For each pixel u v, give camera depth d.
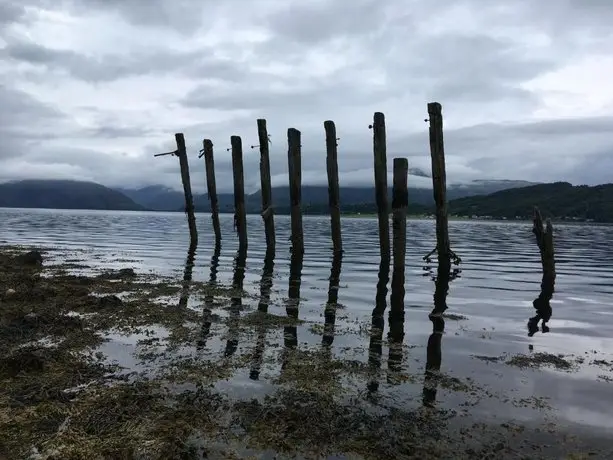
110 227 62.66
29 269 18.33
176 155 31.12
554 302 13.73
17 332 8.96
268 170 25.44
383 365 7.84
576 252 30.62
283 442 5.14
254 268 20.33
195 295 13.62
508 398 6.57
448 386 6.95
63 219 91.81
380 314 11.80
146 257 24.38
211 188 30.27
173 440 5.08
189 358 7.86
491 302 13.60
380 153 21.22
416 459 4.91
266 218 25.33
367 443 5.19
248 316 11.02
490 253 29.53
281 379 7.01
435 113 19.89
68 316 10.30
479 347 9.05
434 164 20.17
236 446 5.05
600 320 11.54
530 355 8.60
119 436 5.16
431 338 9.64
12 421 5.40
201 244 33.22
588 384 7.19
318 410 5.93
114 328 9.65
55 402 5.90
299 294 14.34
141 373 7.13
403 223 15.42
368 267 21.03
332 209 24.33
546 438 5.44
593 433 5.59
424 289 15.59
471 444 5.25
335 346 8.87
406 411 6.05
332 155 24.02
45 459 4.67
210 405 6.01
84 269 19.00
